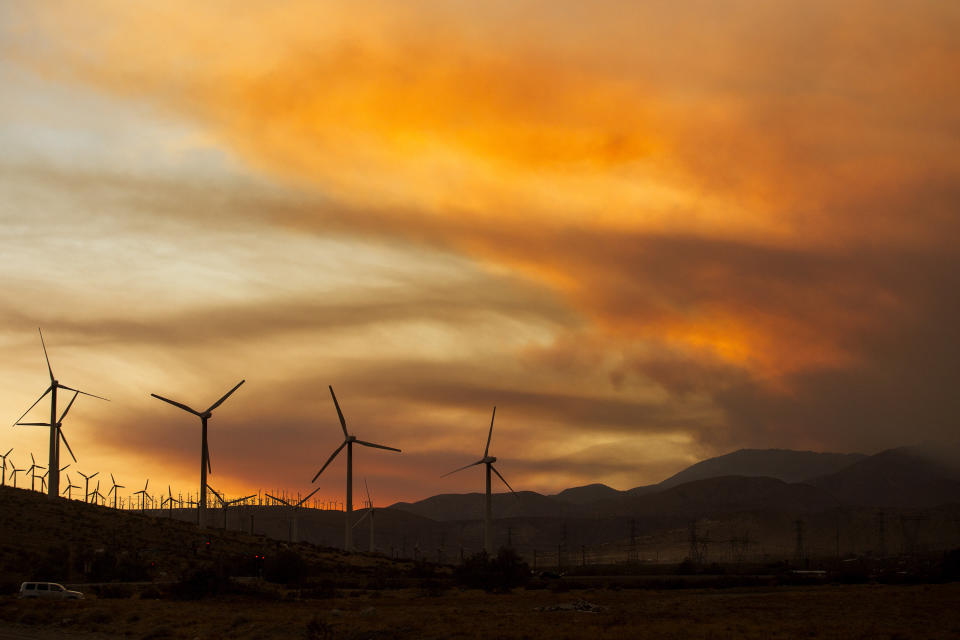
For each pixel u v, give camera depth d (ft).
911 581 613.11
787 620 288.71
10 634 253.03
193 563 569.23
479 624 266.36
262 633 246.88
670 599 417.28
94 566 496.23
